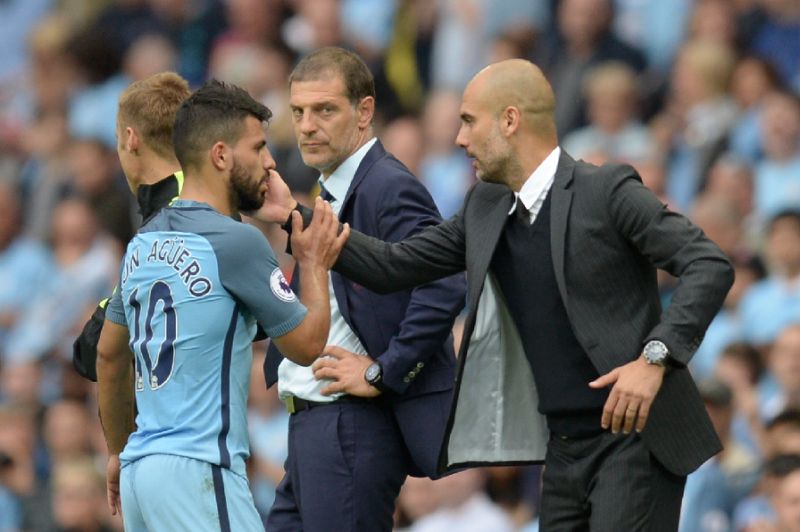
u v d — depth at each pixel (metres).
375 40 57.69
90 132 59.69
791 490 34.31
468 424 27.44
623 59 52.75
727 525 37.19
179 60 60.62
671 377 26.16
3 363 51.81
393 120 55.12
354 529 27.84
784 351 40.47
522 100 26.41
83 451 45.25
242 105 25.47
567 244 25.98
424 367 28.12
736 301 44.22
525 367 27.36
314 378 27.92
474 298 26.47
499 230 26.50
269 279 25.08
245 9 58.28
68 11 66.50
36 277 54.44
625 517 25.84
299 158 49.34
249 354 25.33
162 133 26.70
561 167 26.41
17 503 43.19
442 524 39.84
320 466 27.86
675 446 26.05
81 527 42.22
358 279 27.00
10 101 63.97
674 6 54.88
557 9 55.47
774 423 37.22
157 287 25.06
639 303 26.02
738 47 52.72
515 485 40.44
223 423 24.88
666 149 50.03
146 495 24.80
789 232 43.62
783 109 47.97
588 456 26.47
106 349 26.25
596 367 25.75
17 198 56.78
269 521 28.64
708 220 44.84
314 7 56.81
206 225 25.03
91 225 52.84
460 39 56.09
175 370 24.83
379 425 28.05
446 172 51.16
